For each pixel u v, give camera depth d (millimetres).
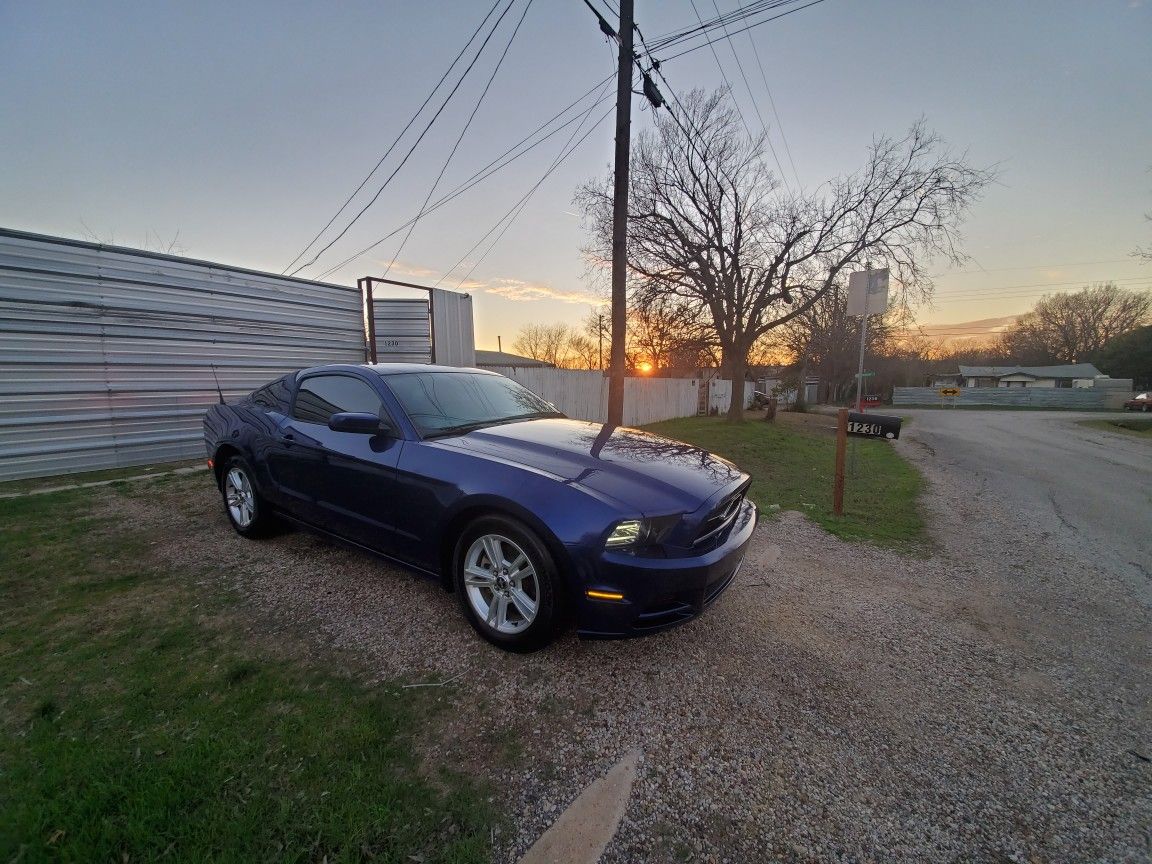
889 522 5184
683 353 19953
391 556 2871
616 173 7367
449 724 1992
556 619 2301
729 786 1763
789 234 16266
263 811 1548
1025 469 8820
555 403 12258
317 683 2205
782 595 3320
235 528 4055
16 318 5578
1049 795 1776
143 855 1398
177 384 6922
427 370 3559
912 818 1662
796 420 20812
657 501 2316
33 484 5527
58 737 1816
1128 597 3473
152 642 2486
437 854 1451
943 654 2672
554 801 1667
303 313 8391
